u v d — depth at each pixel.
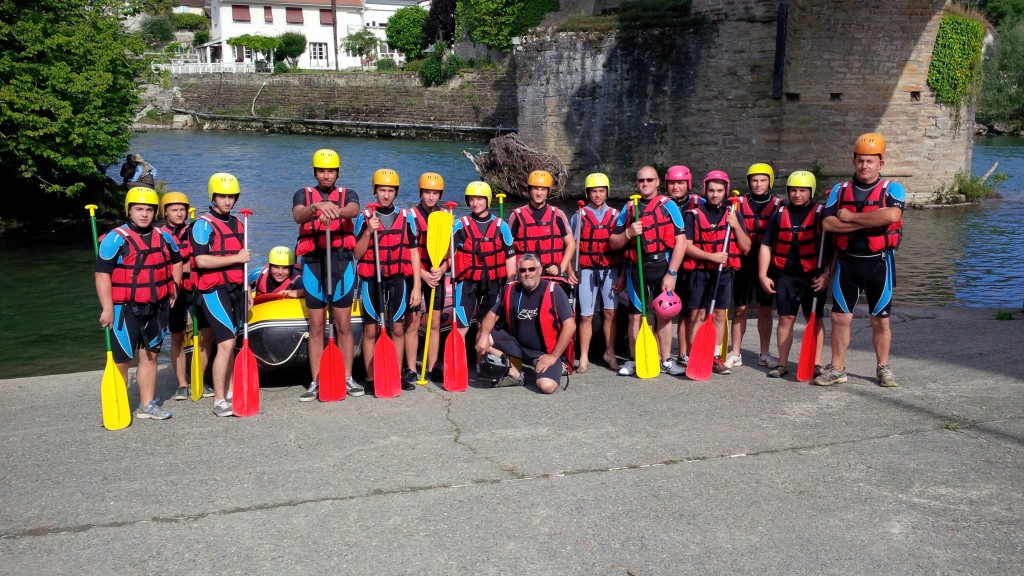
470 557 4.14
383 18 75.56
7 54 17.58
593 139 24.91
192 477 5.11
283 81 54.84
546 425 6.02
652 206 7.25
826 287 7.04
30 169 18.00
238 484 5.00
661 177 23.86
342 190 6.53
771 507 4.65
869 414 6.16
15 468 5.30
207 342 7.17
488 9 44.91
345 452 5.50
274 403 6.69
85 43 18.47
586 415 6.25
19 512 4.66
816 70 21.86
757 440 5.66
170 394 7.15
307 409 6.47
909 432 5.78
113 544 4.29
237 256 6.26
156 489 4.94
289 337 7.19
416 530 4.41
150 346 6.17
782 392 6.79
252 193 25.47
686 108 23.20
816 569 4.02
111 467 5.29
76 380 7.71
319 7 71.75
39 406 6.79
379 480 5.04
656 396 6.73
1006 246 17.59
